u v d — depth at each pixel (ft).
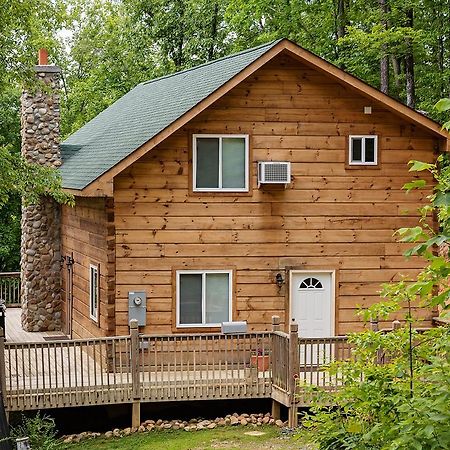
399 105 56.49
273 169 55.47
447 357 18.22
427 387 18.48
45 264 75.41
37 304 75.31
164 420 51.24
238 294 56.18
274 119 56.49
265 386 50.96
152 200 54.80
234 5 107.55
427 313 57.00
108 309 54.29
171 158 55.01
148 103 73.05
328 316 57.57
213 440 46.80
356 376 22.66
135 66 131.54
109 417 52.26
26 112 73.97
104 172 51.57
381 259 58.03
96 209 58.85
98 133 78.07
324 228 57.26
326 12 108.17
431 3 98.12
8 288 88.53
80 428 51.01
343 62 102.58
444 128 16.62
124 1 128.47
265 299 56.54
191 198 55.36
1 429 37.86
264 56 53.62
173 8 120.47
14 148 110.01
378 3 99.66
